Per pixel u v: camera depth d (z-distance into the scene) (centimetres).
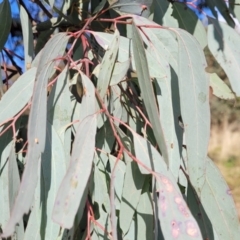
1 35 60
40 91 44
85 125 43
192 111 48
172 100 52
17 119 51
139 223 51
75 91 55
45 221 46
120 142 47
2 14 60
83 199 47
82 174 40
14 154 48
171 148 51
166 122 52
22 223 50
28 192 40
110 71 49
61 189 39
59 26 63
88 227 47
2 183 51
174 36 55
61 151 47
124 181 51
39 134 42
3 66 73
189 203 55
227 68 58
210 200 56
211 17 60
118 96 56
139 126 58
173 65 54
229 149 323
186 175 55
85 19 59
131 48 52
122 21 54
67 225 38
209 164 56
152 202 51
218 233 55
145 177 52
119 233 53
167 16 62
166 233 44
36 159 41
